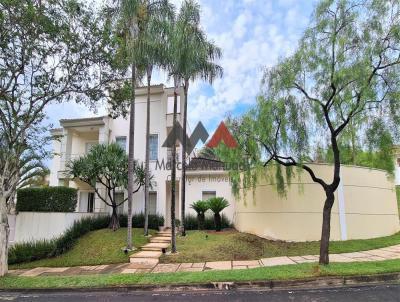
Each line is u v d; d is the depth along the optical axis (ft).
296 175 42.57
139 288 26.16
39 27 30.78
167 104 63.00
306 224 41.60
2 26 29.76
